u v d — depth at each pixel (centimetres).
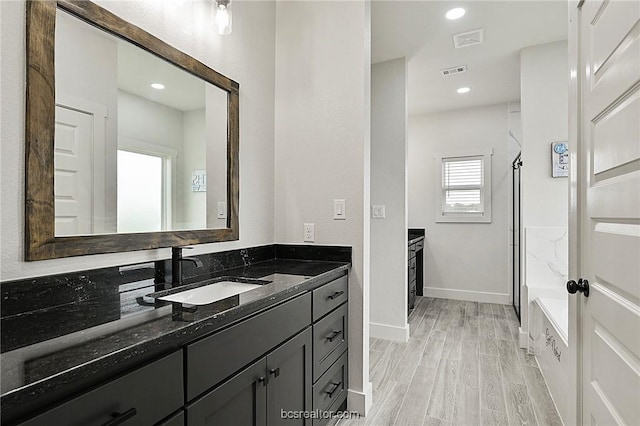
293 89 220
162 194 145
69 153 111
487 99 439
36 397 58
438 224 491
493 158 461
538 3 246
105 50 123
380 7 251
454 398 218
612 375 99
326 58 212
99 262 121
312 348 159
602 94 106
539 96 303
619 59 94
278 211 223
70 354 70
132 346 75
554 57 299
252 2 203
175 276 143
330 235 209
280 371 134
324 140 211
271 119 221
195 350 93
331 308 181
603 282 107
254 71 204
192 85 161
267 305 125
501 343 312
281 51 224
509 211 452
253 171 203
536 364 267
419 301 466
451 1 244
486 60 333
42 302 103
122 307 108
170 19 149
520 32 283
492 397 219
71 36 112
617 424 95
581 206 125
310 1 217
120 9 128
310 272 171
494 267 459
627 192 89
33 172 100
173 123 151
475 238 470
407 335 324
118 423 72
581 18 125
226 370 105
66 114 110
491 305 444
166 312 102
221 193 178
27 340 79
